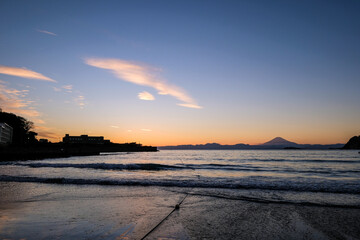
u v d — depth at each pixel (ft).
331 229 15.65
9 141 259.80
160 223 16.20
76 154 236.84
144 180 37.47
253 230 15.24
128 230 14.51
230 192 28.84
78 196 25.95
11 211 19.21
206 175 49.65
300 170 66.59
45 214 18.26
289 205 22.52
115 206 21.27
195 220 17.20
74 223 15.87
